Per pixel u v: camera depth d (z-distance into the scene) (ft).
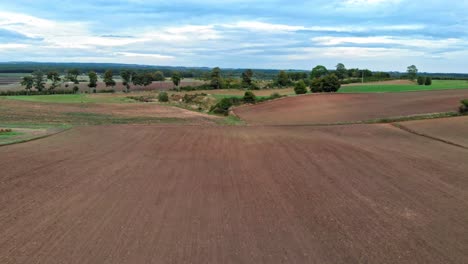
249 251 23.63
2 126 99.30
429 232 27.55
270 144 67.36
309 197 35.58
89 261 22.00
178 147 63.67
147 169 46.62
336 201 34.58
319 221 29.25
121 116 157.99
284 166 49.29
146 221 28.68
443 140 74.84
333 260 22.66
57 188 37.37
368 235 26.68
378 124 103.35
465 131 85.61
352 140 74.49
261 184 40.09
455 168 49.80
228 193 36.58
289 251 23.77
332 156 56.39
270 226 27.96
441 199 35.94
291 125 104.99
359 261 22.59
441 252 24.12
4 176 41.37
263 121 138.92
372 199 35.42
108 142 67.62
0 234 25.93
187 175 43.83
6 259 22.18
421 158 56.29
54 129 85.56
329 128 96.22
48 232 26.35
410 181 42.57
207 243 24.75
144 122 132.36
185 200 34.14
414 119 110.52
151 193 36.24
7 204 32.35
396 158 55.83
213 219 29.30
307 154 57.72
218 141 70.90
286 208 32.22
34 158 51.29
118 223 28.19
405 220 29.99
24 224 27.81
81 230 26.76
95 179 41.16
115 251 23.36
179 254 23.07
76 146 62.34
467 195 37.45
